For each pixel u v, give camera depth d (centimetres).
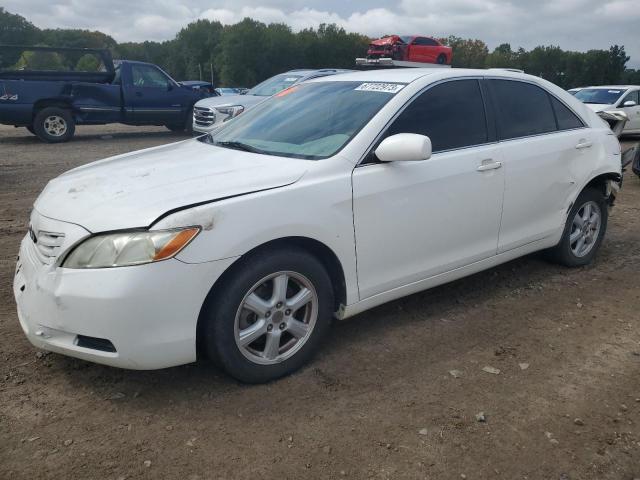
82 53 1432
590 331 379
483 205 388
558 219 456
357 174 323
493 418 282
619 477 245
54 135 1377
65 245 270
